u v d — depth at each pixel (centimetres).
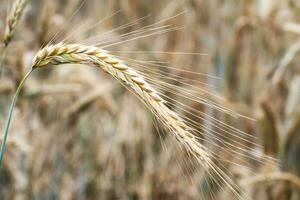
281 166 748
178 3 925
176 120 334
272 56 909
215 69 880
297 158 778
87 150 817
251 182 696
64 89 774
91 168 815
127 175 820
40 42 734
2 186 764
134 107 825
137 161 818
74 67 816
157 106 333
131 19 933
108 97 807
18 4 434
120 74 337
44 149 774
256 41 905
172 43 906
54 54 352
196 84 849
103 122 826
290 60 840
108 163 815
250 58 900
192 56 885
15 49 695
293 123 771
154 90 334
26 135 752
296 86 809
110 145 816
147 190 792
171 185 781
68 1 974
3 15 833
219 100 786
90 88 812
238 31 897
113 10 944
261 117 742
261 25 904
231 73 896
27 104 760
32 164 748
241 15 918
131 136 812
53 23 767
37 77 803
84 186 810
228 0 932
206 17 920
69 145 809
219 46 899
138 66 355
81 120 810
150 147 812
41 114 793
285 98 878
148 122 814
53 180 784
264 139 745
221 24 916
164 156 796
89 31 895
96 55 343
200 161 333
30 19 898
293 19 934
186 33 906
